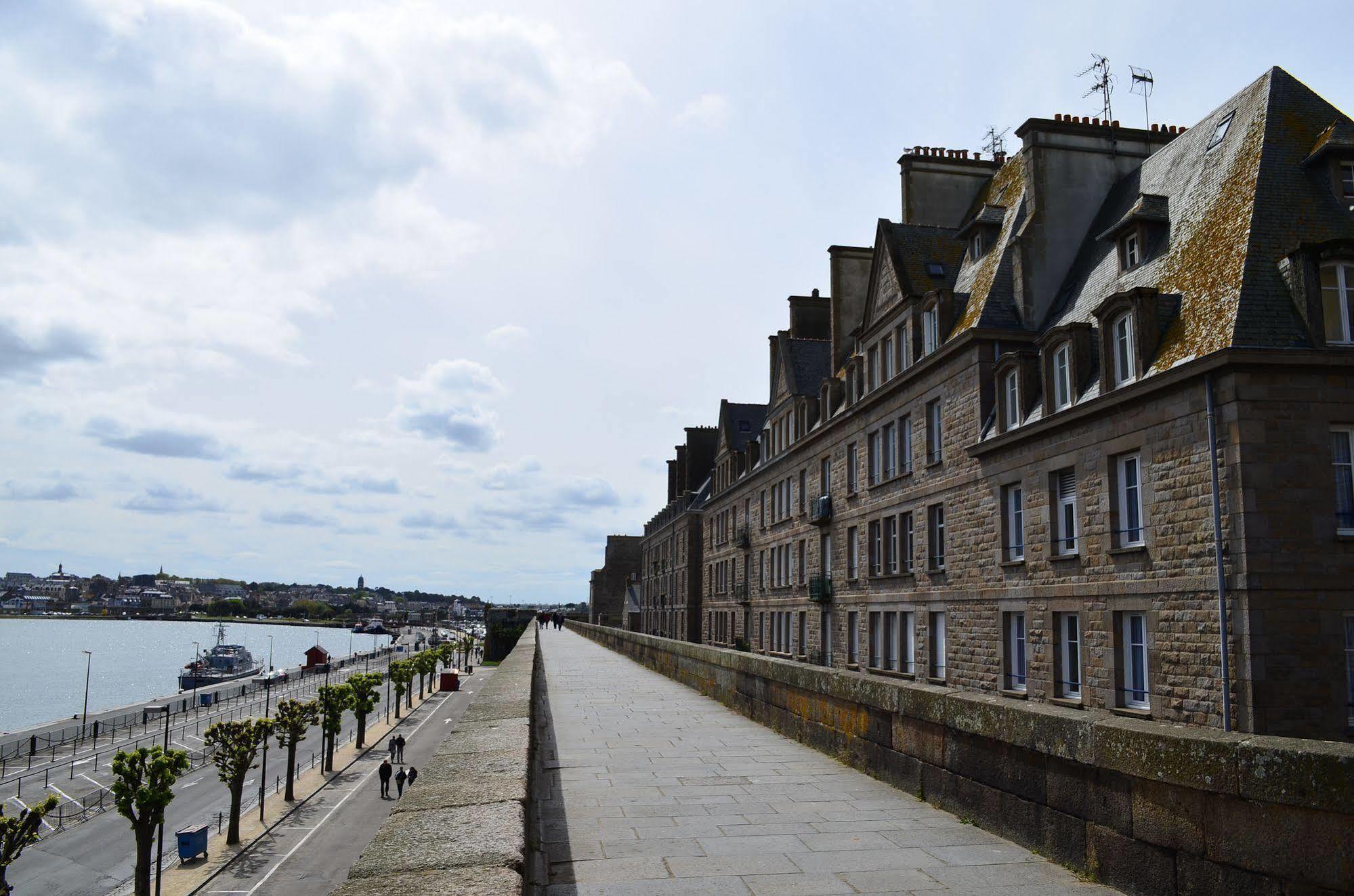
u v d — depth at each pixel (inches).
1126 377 800.3
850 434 1449.3
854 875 240.4
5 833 1123.9
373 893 113.1
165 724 3496.6
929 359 1143.6
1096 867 232.8
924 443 1178.0
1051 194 1099.9
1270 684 633.6
